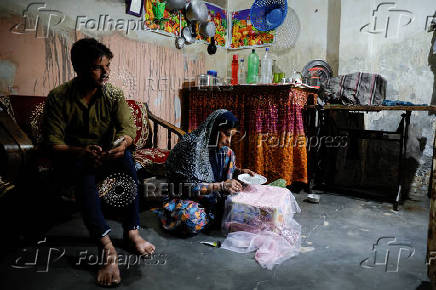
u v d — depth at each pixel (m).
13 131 1.75
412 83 3.21
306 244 1.97
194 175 1.96
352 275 1.59
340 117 3.58
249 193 2.15
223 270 1.61
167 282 1.49
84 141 1.84
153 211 2.46
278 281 1.52
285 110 3.02
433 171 1.38
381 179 3.45
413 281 1.54
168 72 3.56
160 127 3.52
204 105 3.55
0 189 1.62
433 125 3.13
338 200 3.00
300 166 3.08
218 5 4.12
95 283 1.47
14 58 2.36
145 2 3.22
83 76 1.64
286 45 3.89
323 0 3.61
